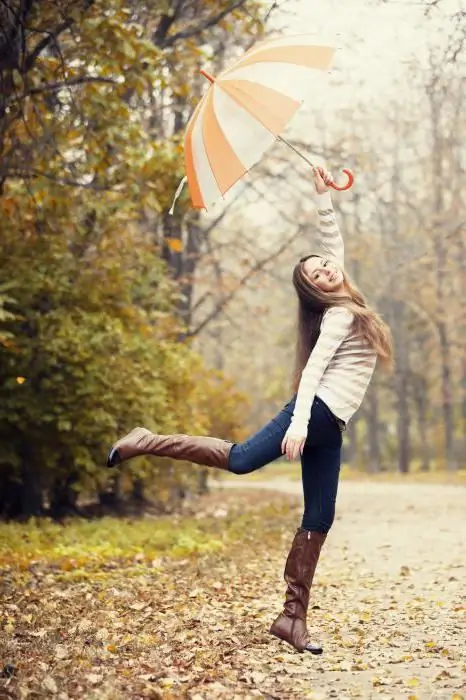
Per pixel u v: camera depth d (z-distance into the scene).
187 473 22.95
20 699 5.49
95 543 14.39
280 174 24.92
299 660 7.03
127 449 6.40
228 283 27.98
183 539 14.30
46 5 12.80
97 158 13.95
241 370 70.56
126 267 19.31
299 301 6.68
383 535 16.94
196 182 6.68
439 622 8.45
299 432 6.11
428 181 44.09
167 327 22.27
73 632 7.61
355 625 8.49
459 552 13.91
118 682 5.96
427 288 48.06
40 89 13.30
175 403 22.23
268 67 6.64
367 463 63.91
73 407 18.28
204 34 17.81
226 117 6.60
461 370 57.03
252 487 39.19
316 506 6.72
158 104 22.39
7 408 18.17
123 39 12.67
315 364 6.26
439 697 5.84
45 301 18.73
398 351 53.53
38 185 14.33
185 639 7.52
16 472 19.03
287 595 6.80
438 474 48.81
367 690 6.11
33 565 11.93
